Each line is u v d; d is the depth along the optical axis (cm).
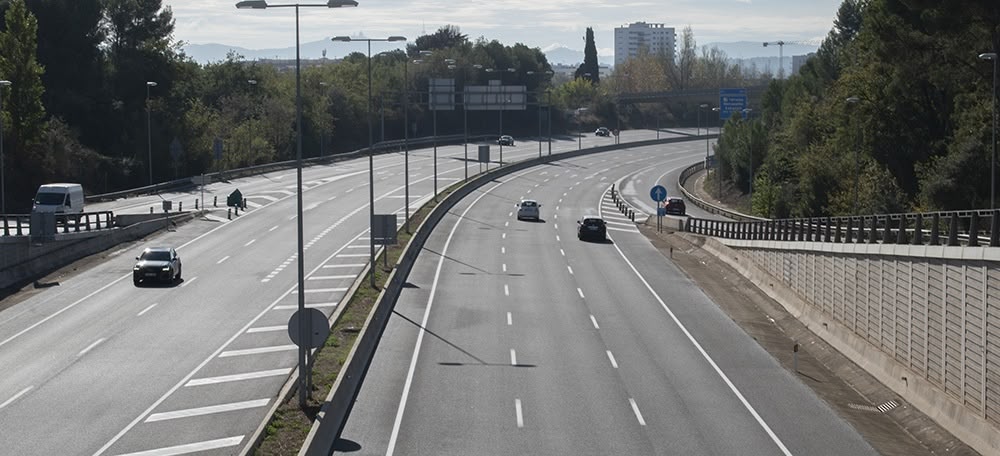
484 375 3716
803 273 5216
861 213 7344
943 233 4222
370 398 3369
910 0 6216
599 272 6275
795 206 9219
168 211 8050
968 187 6256
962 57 6322
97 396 3353
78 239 6338
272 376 3575
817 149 8944
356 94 17200
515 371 3788
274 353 3922
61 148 9706
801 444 3006
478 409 3266
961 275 3322
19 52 9094
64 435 2931
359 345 3812
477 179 11381
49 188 7300
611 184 12288
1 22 10762
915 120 7838
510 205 9981
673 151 16712
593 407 3331
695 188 12444
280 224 7906
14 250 5666
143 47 12031
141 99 11788
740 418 3266
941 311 3484
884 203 7300
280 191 10056
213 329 4375
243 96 14525
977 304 3206
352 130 16925
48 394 3381
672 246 7631
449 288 5566
